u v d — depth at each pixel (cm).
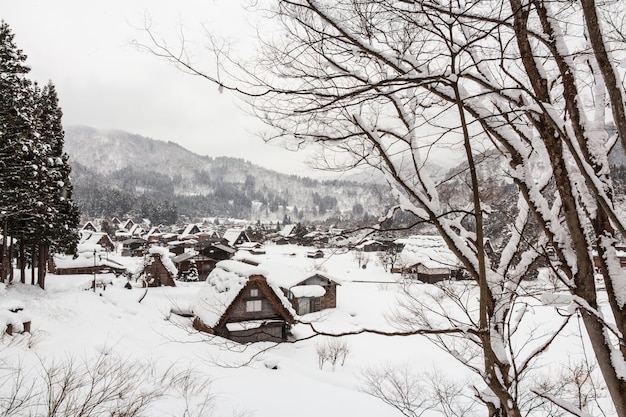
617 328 334
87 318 1852
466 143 310
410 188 435
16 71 2183
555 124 312
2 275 2378
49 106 2867
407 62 397
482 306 317
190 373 1134
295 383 1443
